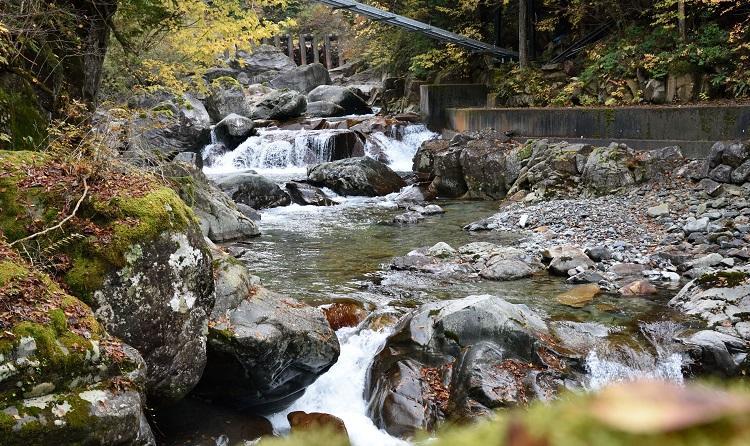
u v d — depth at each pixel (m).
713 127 15.17
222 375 5.68
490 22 26.62
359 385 6.89
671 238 11.13
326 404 6.62
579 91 20.70
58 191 4.61
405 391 6.30
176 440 5.19
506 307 7.04
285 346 5.74
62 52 9.06
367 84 38.22
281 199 16.64
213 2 11.48
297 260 10.98
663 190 13.85
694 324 7.48
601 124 17.58
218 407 5.84
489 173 17.27
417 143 23.56
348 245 12.14
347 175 18.09
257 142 22.88
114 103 9.34
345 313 8.02
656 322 7.55
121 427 3.66
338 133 22.52
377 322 7.65
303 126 25.47
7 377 3.34
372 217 15.12
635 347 6.88
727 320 7.45
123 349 3.97
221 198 13.16
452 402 6.15
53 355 3.53
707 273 8.40
